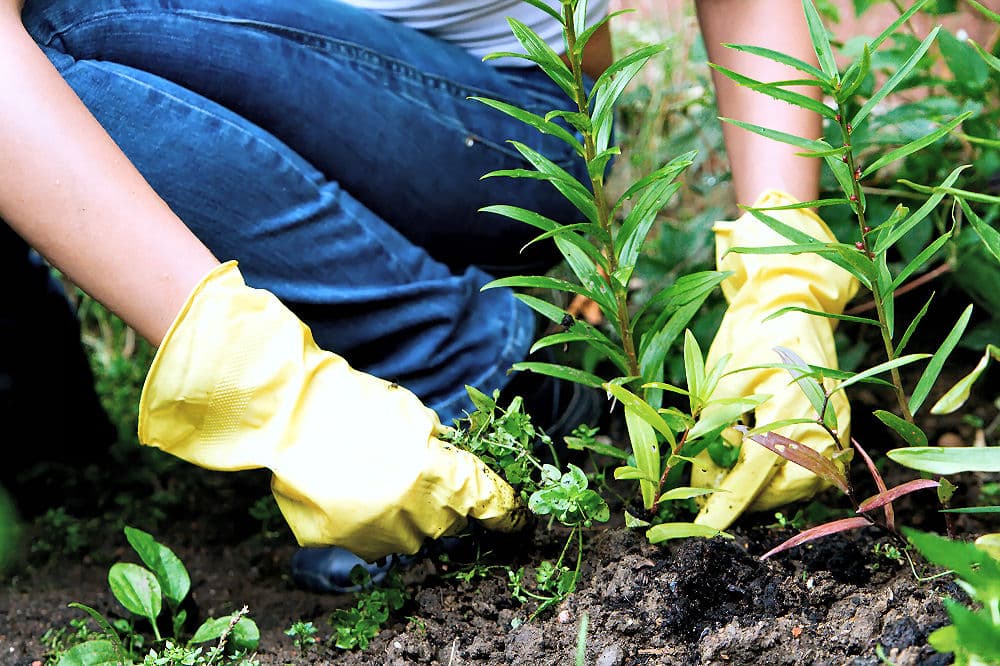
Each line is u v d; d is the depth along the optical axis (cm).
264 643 157
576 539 154
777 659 124
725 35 170
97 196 126
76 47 154
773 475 148
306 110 158
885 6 307
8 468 201
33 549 187
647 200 137
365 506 131
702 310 214
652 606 133
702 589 135
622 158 277
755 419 150
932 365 135
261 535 196
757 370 150
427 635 142
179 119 151
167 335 129
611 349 147
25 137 124
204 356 130
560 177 134
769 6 168
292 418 133
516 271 194
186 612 158
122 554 191
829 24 287
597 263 142
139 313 131
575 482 137
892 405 201
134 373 248
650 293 219
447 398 167
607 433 211
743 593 135
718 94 174
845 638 124
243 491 210
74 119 128
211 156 151
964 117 115
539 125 129
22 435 201
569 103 186
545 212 183
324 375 138
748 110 168
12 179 125
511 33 176
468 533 148
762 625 128
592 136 132
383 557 144
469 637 141
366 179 167
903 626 123
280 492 137
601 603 138
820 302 157
